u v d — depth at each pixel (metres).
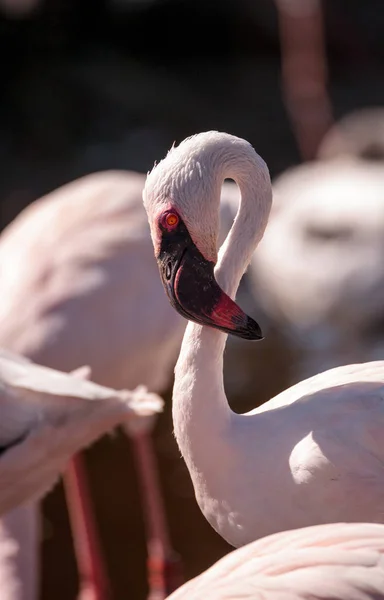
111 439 9.18
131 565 7.59
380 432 4.21
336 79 18.78
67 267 7.01
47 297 6.85
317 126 14.59
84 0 18.22
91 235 7.20
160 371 7.49
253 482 4.31
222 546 7.75
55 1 17.72
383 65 19.23
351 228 10.75
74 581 7.43
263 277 11.32
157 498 7.40
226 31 19.11
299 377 10.16
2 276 7.15
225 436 4.34
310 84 14.69
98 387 5.25
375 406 4.26
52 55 17.80
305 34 14.64
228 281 4.36
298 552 3.76
